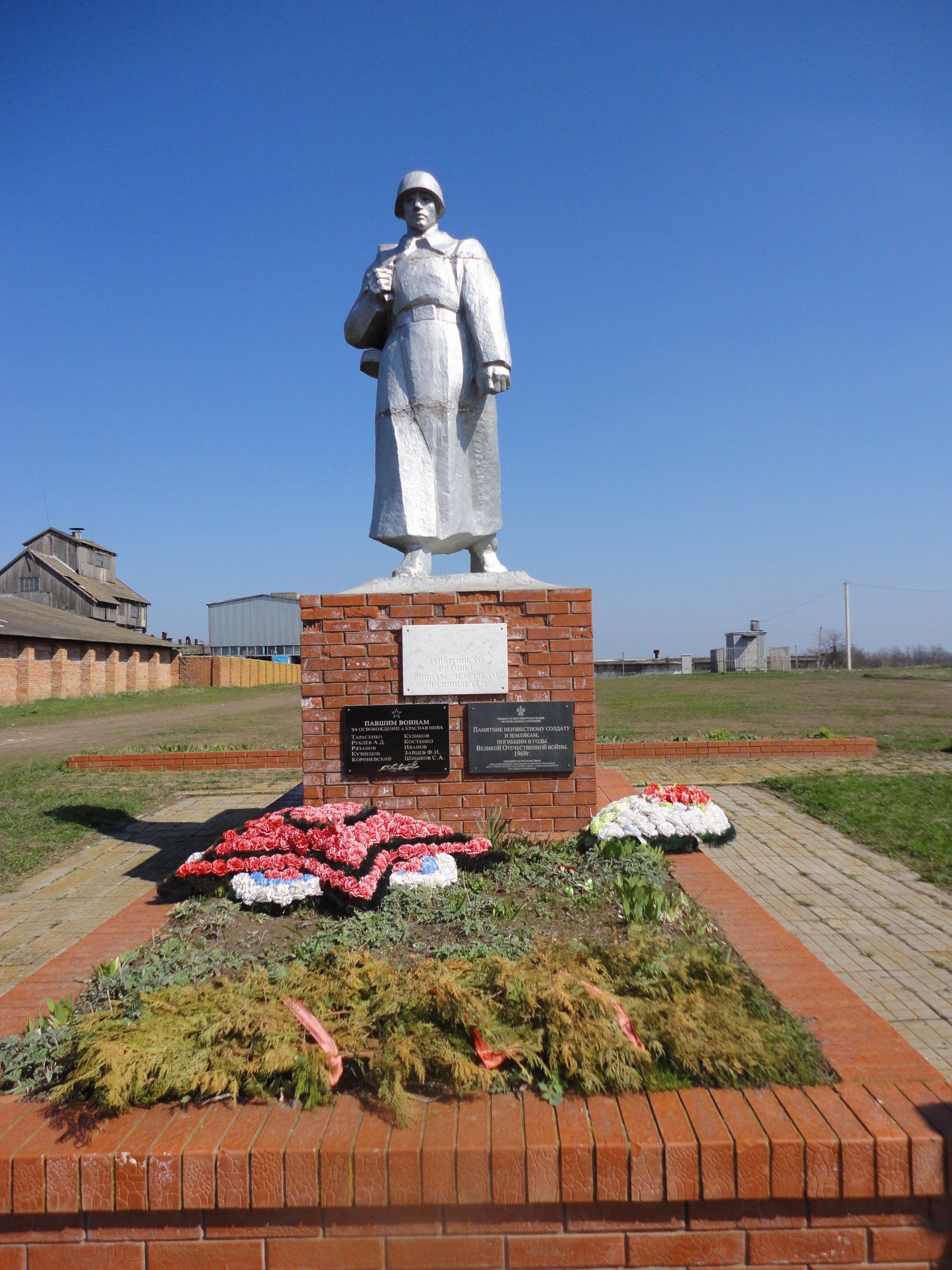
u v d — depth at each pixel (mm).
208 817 8805
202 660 48781
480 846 4844
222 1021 2783
